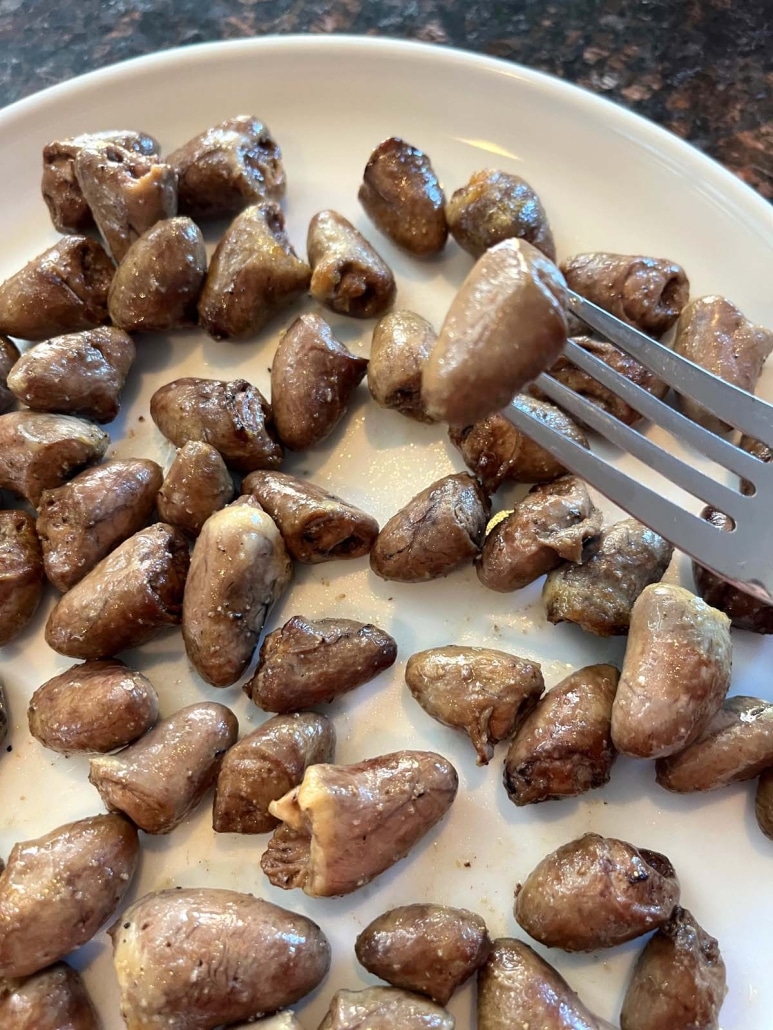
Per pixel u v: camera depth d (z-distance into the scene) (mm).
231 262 169
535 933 138
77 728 147
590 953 142
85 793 152
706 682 138
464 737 152
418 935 135
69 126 187
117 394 170
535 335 110
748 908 142
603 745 143
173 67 185
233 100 188
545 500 155
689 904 143
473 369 109
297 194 186
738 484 161
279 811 136
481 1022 135
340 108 187
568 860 138
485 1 210
